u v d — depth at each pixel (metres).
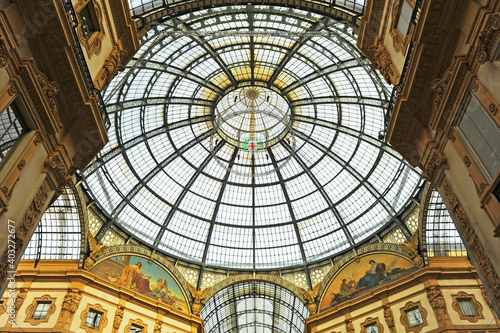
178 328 27.02
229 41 25.17
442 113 11.98
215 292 30.41
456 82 11.06
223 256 32.66
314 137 31.73
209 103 29.77
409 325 23.91
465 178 11.62
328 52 24.59
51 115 11.59
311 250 32.34
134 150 28.73
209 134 31.44
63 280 24.58
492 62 9.47
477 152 10.75
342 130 29.34
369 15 15.67
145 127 28.45
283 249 33.06
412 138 14.11
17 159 10.42
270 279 31.23
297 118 30.91
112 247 27.86
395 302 25.36
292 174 33.16
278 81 28.94
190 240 32.03
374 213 30.23
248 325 38.91
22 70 10.16
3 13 9.17
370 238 29.75
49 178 12.20
